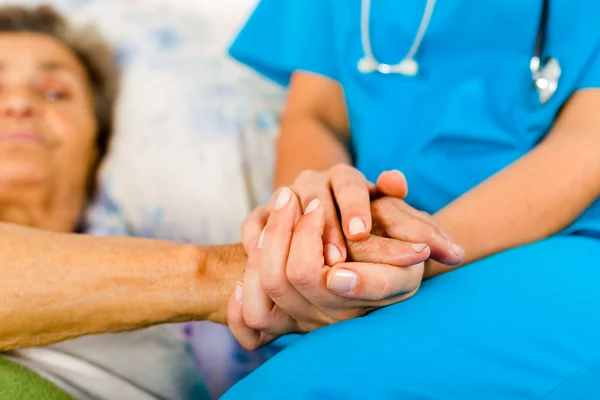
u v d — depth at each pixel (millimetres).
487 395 445
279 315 580
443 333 482
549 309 494
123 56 1314
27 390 616
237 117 1215
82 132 1167
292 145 851
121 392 774
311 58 901
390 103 817
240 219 1128
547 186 609
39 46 1188
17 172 1063
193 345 973
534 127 744
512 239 604
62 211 1148
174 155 1182
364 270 501
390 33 817
